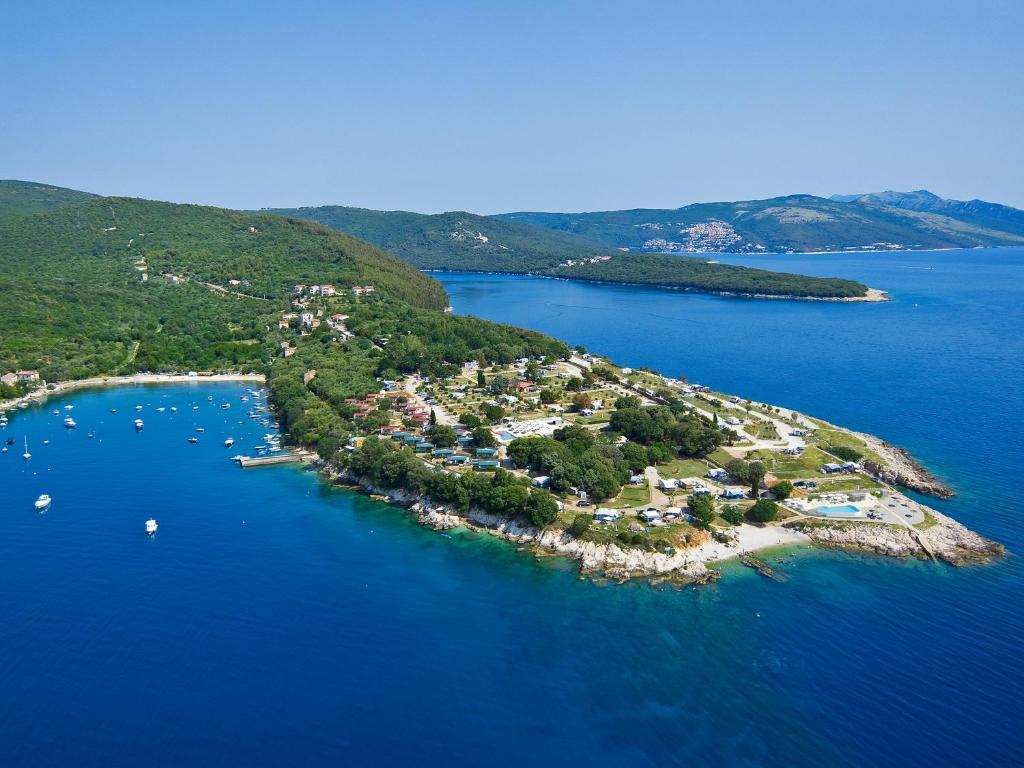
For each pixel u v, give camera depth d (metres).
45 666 135.88
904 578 168.50
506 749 115.38
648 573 172.00
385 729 119.94
